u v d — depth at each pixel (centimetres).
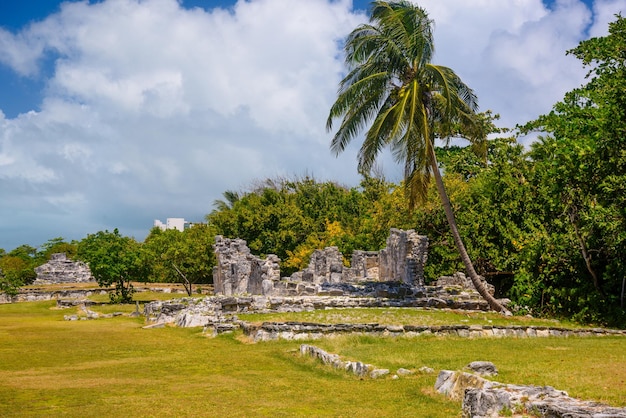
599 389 984
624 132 2477
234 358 1717
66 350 1912
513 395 916
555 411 810
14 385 1316
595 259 2852
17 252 8062
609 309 2659
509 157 3662
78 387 1295
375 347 1688
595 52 2891
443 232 3850
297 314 2472
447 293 3041
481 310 2830
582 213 2639
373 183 6900
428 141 2669
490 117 4675
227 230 6247
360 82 2770
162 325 2709
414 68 2828
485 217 3434
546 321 2541
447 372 1136
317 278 3591
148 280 6188
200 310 2759
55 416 1030
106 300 4819
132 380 1385
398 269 3544
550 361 1345
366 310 2558
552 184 2823
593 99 2898
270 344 1950
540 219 3161
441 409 1012
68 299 4806
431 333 1934
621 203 2538
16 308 4378
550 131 3103
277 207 6391
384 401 1107
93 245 4525
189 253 5153
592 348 1623
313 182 7631
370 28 2855
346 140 2880
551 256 2888
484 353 1516
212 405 1116
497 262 3303
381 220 4559
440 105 2791
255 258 3716
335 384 1295
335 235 5528
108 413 1054
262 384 1320
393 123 2725
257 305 2775
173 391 1251
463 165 4497
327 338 1917
